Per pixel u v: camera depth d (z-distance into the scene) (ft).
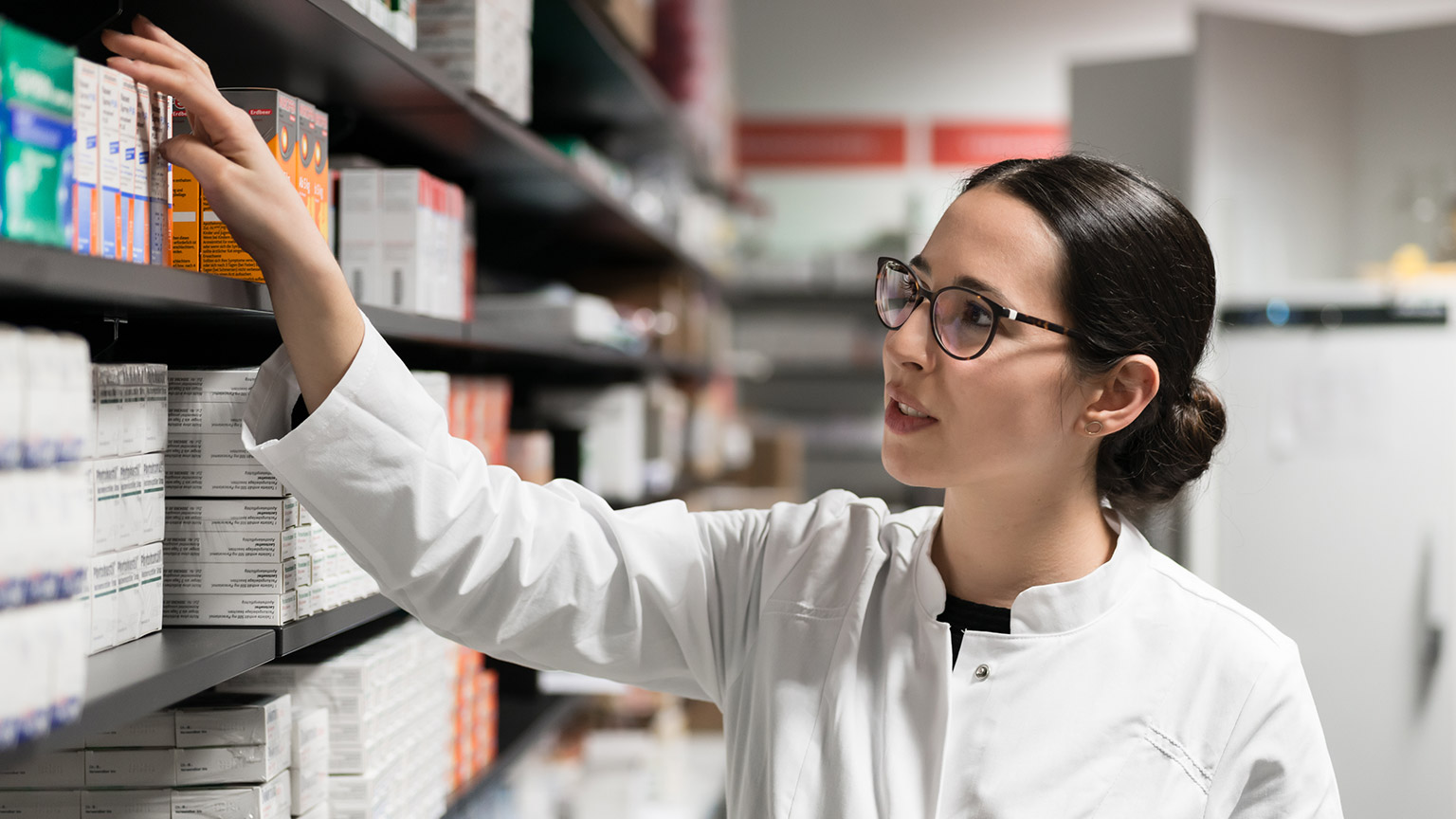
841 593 4.04
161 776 3.64
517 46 6.22
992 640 3.70
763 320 22.29
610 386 10.41
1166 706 3.61
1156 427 3.89
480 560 3.54
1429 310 10.73
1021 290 3.50
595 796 10.25
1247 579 10.96
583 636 3.94
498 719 7.72
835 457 21.52
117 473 3.22
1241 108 12.87
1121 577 3.79
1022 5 22.34
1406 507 10.74
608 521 4.00
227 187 3.01
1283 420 10.98
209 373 3.64
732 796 4.14
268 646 3.53
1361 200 14.01
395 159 6.62
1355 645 10.82
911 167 22.61
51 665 2.40
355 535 3.35
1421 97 13.87
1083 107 14.79
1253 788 3.69
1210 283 3.91
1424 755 10.62
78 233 2.86
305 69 4.61
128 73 2.86
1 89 2.46
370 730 4.51
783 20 22.80
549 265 11.72
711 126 14.71
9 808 3.64
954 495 3.89
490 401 6.51
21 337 2.36
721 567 4.32
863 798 3.60
